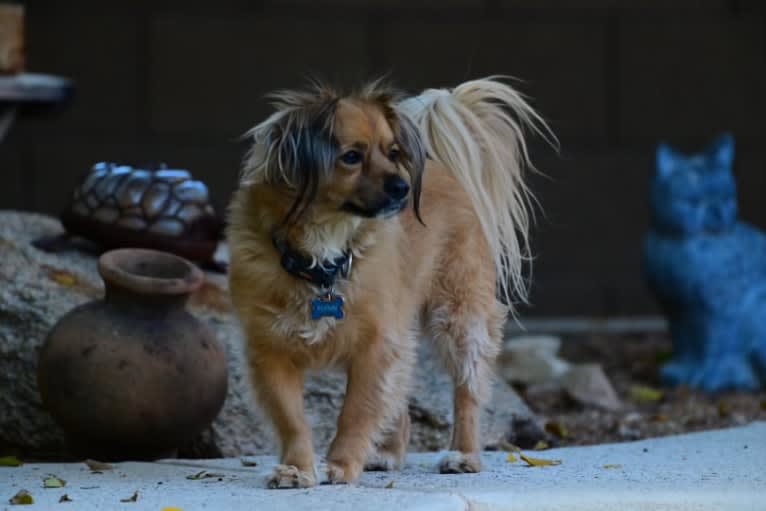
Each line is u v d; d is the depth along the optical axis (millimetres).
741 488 7062
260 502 6504
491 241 8562
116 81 15820
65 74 15664
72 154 15727
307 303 7277
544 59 16578
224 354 8766
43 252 10281
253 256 7309
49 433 9250
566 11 16609
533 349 13117
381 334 7465
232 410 9336
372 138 7250
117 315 8352
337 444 7383
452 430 9016
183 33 15930
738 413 11492
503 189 8781
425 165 8578
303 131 7109
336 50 16250
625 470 7844
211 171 16016
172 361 8289
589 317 16734
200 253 10250
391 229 7629
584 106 16688
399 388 7586
